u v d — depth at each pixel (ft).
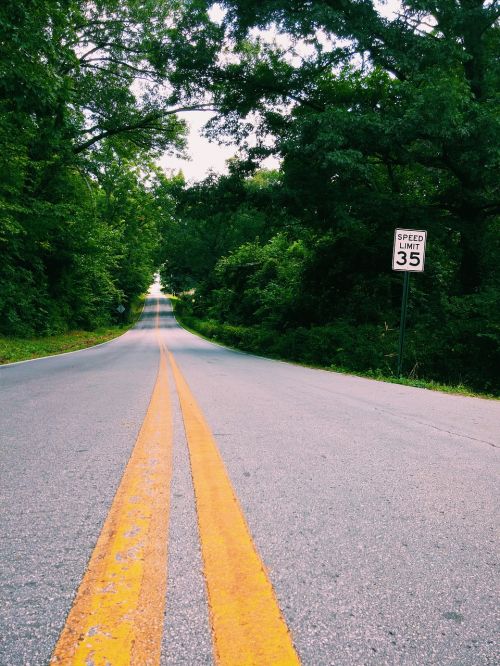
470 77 55.62
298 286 72.33
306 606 4.31
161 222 163.43
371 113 47.98
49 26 43.45
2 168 64.03
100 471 8.80
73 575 4.82
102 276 130.72
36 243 82.89
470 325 39.93
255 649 3.63
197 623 3.98
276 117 63.16
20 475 8.55
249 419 14.64
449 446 11.40
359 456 10.26
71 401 18.61
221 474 8.59
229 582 4.70
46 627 3.90
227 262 130.41
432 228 52.49
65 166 79.41
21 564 5.07
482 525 6.46
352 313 59.82
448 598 4.53
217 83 64.08
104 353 64.08
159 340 122.72
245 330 87.76
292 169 54.60
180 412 15.87
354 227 55.11
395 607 4.33
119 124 83.05
